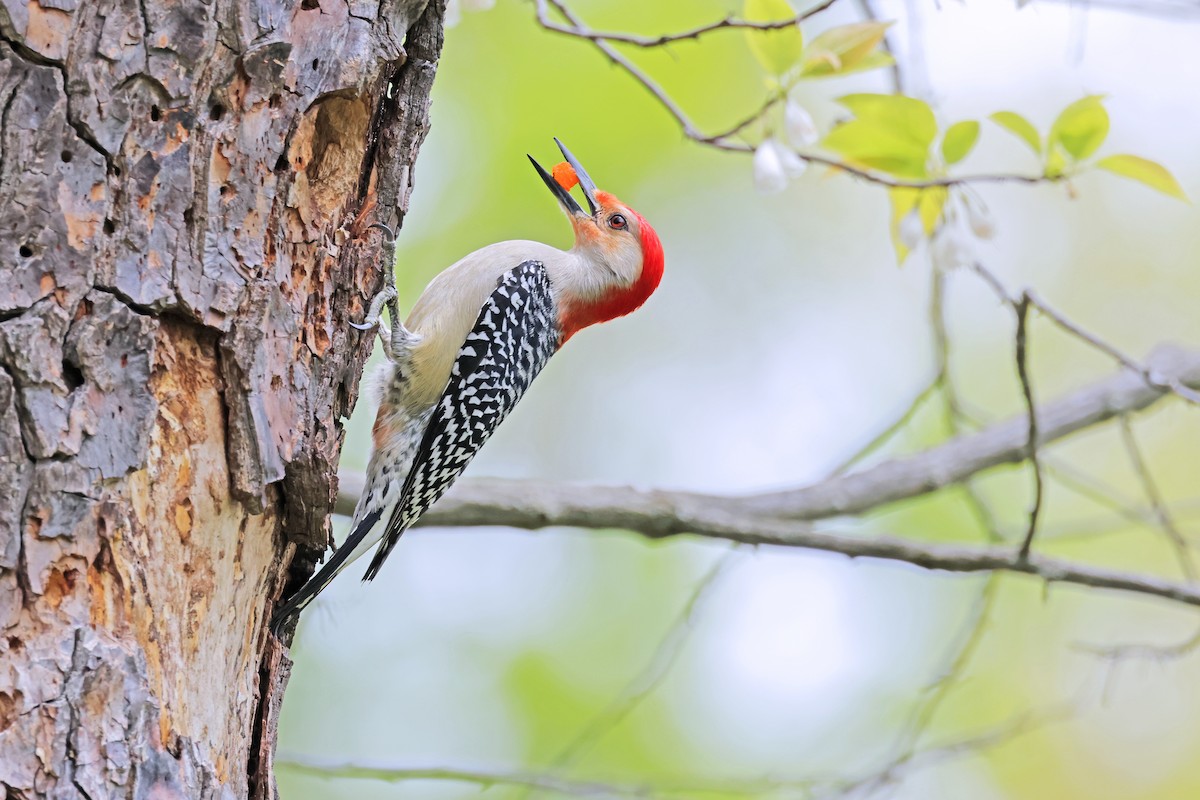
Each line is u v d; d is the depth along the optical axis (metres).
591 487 10.35
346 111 6.40
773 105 8.68
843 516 11.46
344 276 6.61
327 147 6.45
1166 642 16.33
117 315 5.38
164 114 5.59
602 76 14.47
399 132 6.90
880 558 10.40
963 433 12.16
